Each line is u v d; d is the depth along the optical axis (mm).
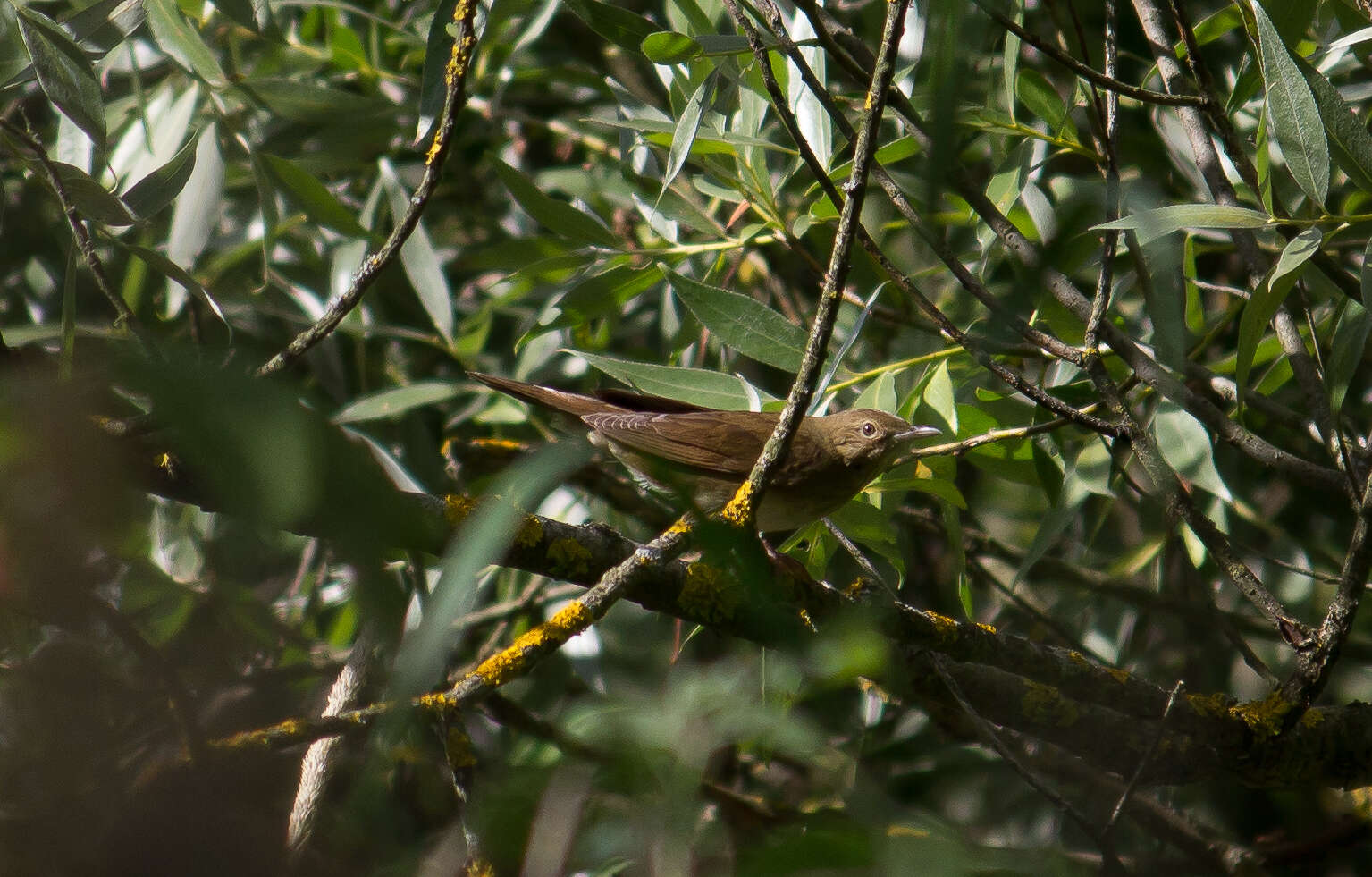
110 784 3643
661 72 9031
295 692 9016
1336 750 7250
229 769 4246
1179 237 8383
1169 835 7402
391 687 2193
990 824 8086
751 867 2717
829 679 3275
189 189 10148
